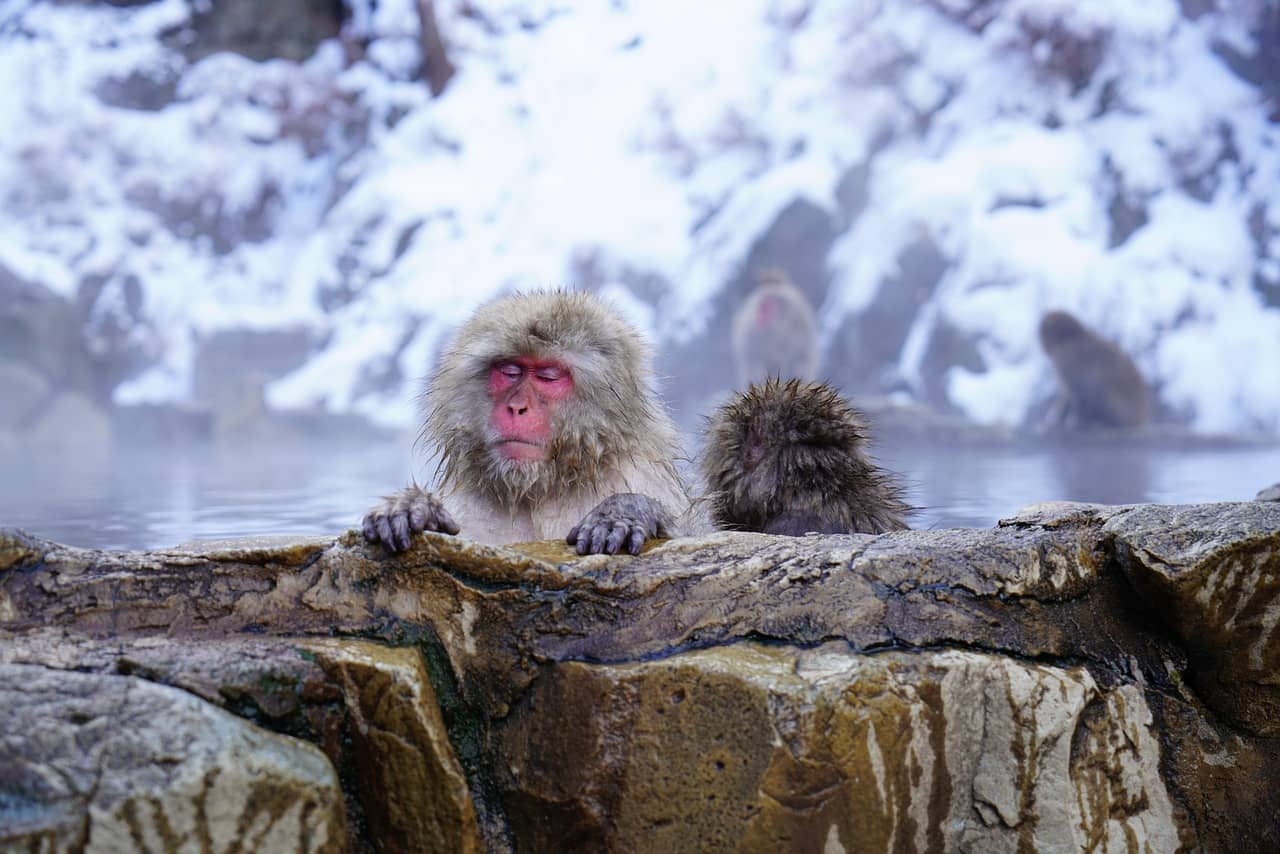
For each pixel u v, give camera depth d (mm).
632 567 3809
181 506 10539
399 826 3518
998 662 3645
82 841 2920
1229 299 35906
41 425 28219
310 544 3875
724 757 3436
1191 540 3768
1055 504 4449
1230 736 3904
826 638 3666
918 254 37312
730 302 37500
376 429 29062
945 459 18375
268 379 37312
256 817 3104
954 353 35344
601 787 3516
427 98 48062
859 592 3732
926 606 3729
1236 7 41438
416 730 3482
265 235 45938
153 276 40969
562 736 3588
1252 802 3861
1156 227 37406
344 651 3559
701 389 36719
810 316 26734
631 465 5148
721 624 3713
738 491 5449
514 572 3760
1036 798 3623
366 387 37531
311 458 21453
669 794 3467
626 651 3656
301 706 3465
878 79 42781
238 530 8320
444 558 3789
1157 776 3807
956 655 3625
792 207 37875
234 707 3383
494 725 3703
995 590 3781
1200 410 33906
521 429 4895
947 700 3557
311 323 39938
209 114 46656
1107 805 3705
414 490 4074
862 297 36875
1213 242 36875
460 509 5141
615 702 3537
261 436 28219
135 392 37188
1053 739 3643
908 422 22641
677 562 3838
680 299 38062
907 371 35875
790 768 3383
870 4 43500
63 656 3447
